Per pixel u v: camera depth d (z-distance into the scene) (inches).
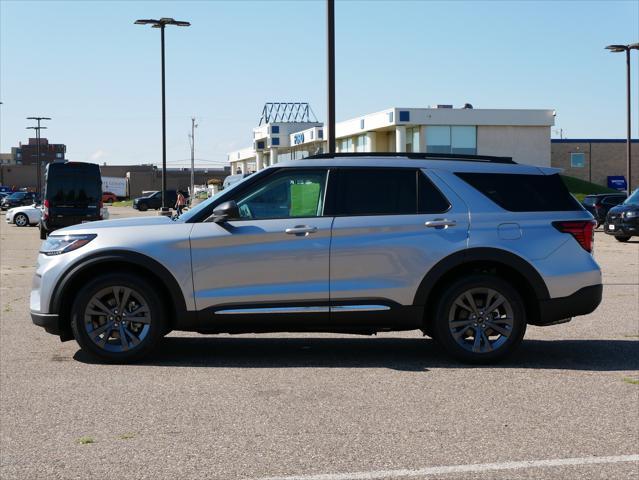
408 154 303.7
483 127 1958.7
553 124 1975.9
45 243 296.8
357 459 185.9
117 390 253.1
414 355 311.4
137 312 289.7
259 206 293.9
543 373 278.2
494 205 294.4
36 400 240.8
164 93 1562.5
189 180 4766.2
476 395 246.7
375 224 289.4
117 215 2132.1
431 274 288.7
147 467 181.2
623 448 193.9
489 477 174.2
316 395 246.7
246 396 245.3
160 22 1529.3
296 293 287.6
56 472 178.2
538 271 290.0
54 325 289.1
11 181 5265.8
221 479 173.3
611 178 2738.7
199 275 286.7
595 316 410.3
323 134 2309.3
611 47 1598.2
